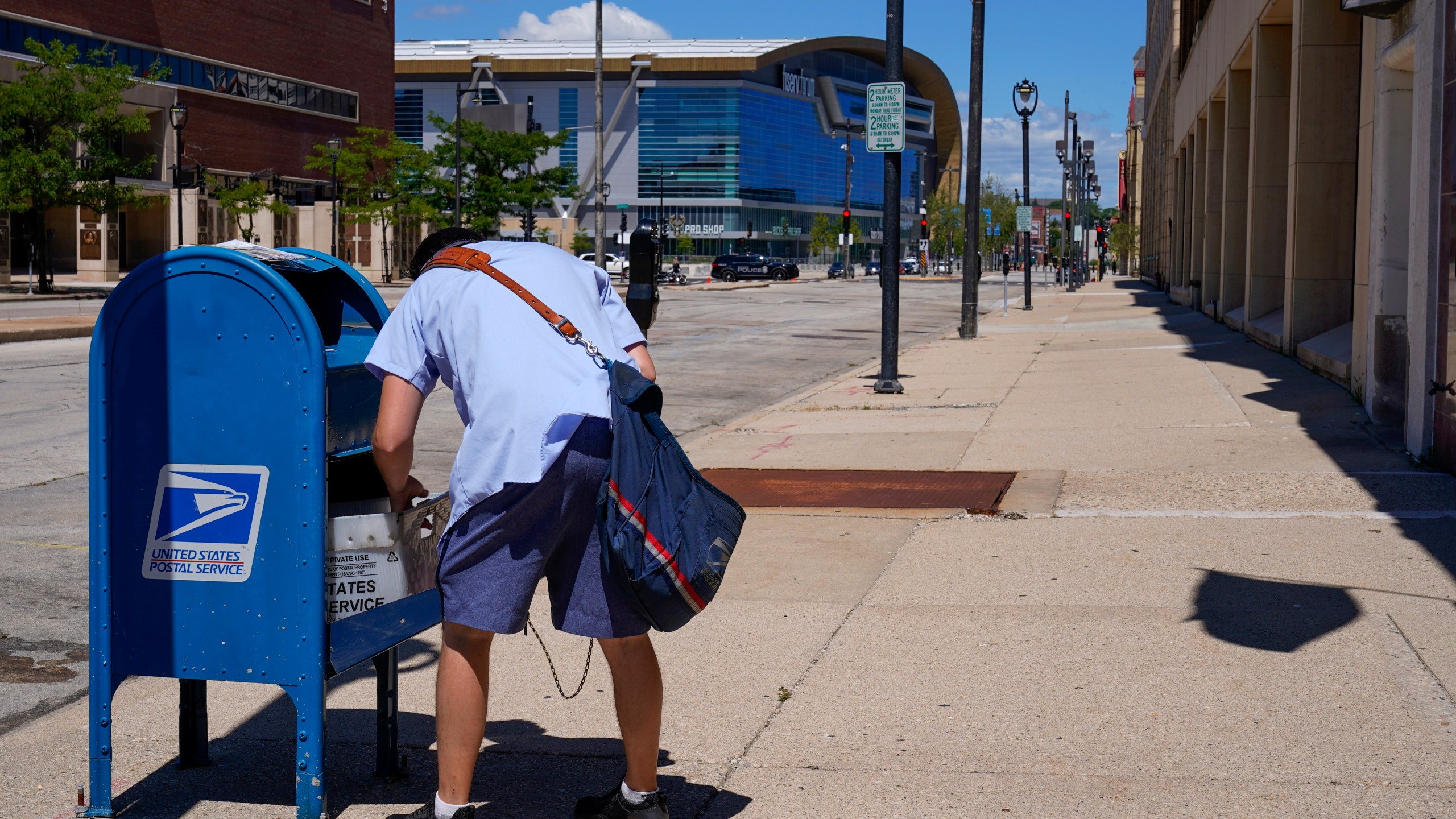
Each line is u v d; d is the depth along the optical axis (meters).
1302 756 3.71
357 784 3.74
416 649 5.26
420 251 3.55
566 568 3.20
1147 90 73.75
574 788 3.69
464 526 3.14
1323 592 5.53
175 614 3.39
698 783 3.67
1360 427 10.02
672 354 22.36
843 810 3.46
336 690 4.69
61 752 4.11
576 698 4.49
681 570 3.04
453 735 3.21
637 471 3.06
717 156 148.50
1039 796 3.50
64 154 40.44
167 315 3.31
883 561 6.50
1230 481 8.16
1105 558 6.32
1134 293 47.38
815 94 163.62
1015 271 124.94
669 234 125.25
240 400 3.29
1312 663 4.55
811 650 4.97
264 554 3.32
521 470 3.03
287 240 66.62
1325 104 15.09
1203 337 20.59
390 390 3.24
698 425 13.09
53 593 6.34
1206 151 27.25
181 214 41.47
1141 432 10.48
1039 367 17.19
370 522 3.38
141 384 3.34
